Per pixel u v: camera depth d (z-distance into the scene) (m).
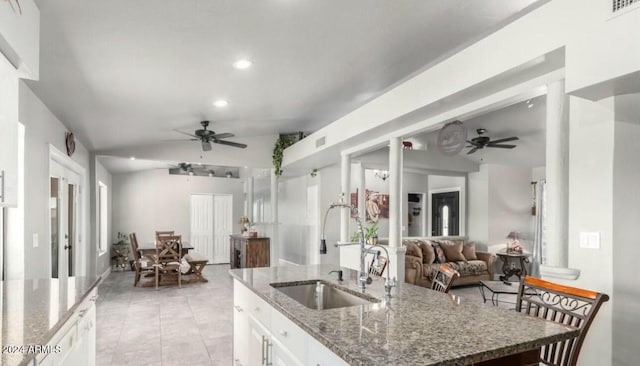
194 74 3.68
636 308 2.37
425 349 1.34
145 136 6.39
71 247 5.70
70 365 1.94
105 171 8.56
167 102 4.51
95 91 3.76
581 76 2.12
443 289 2.44
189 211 10.48
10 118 1.91
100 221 8.30
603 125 2.40
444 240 8.16
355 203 9.10
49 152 4.12
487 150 7.99
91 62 3.05
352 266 5.61
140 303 5.75
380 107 4.27
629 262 2.39
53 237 4.71
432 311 1.84
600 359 2.35
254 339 2.48
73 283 2.48
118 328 4.48
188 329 4.45
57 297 2.06
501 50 2.71
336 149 5.92
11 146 1.92
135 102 4.32
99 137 5.90
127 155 7.17
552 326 1.62
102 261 7.79
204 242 10.59
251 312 2.57
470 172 8.65
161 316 5.01
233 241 9.05
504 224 8.37
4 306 1.87
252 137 8.21
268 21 2.78
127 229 9.84
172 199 10.33
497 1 2.81
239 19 2.70
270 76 4.03
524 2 2.83
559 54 2.38
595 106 2.45
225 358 3.58
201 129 6.34
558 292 1.95
